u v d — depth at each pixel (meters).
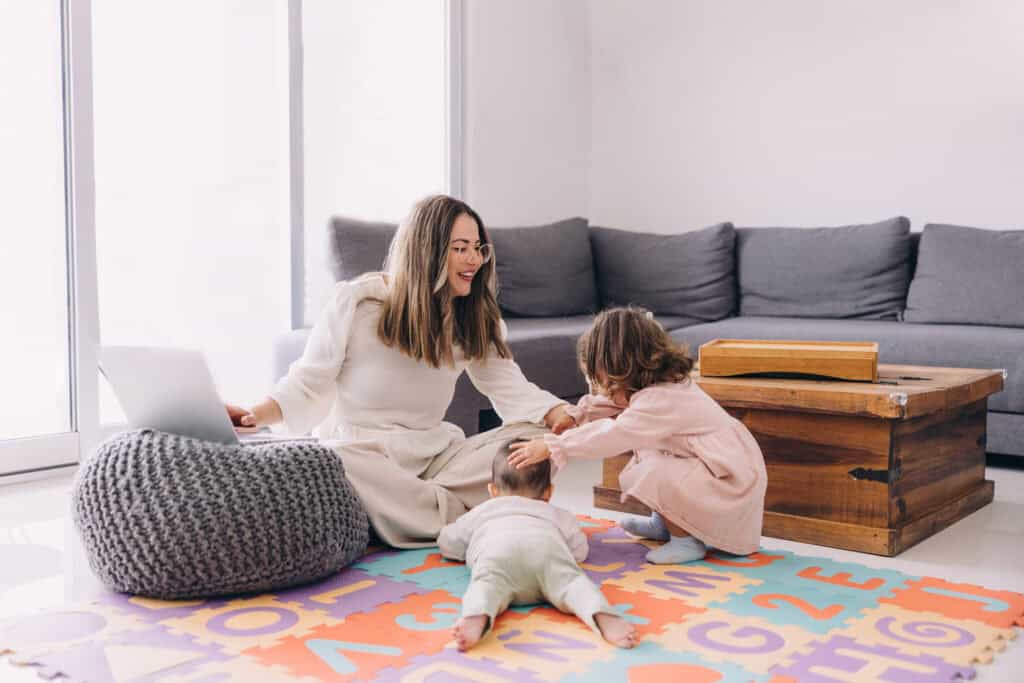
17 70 3.07
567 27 4.95
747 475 2.08
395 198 4.26
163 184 3.55
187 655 1.51
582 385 3.67
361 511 2.02
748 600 1.78
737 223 4.62
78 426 3.13
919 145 4.07
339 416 2.30
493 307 2.36
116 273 3.45
